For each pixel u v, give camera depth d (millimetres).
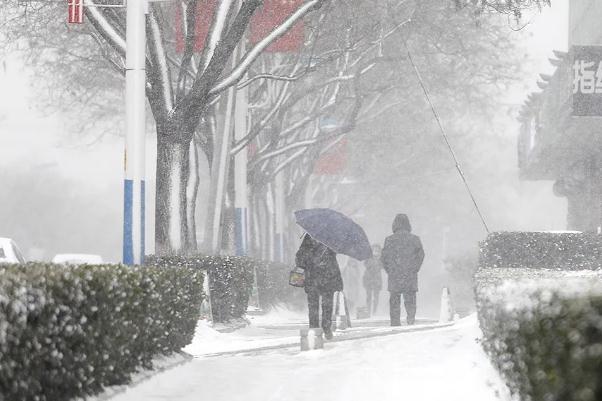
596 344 12367
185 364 31672
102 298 21500
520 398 16500
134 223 45656
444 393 24750
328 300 41531
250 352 38531
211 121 77875
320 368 30906
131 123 45844
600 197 97750
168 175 56062
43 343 18266
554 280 19844
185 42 57938
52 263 22547
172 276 30078
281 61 90562
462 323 46812
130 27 46000
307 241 41562
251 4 53750
